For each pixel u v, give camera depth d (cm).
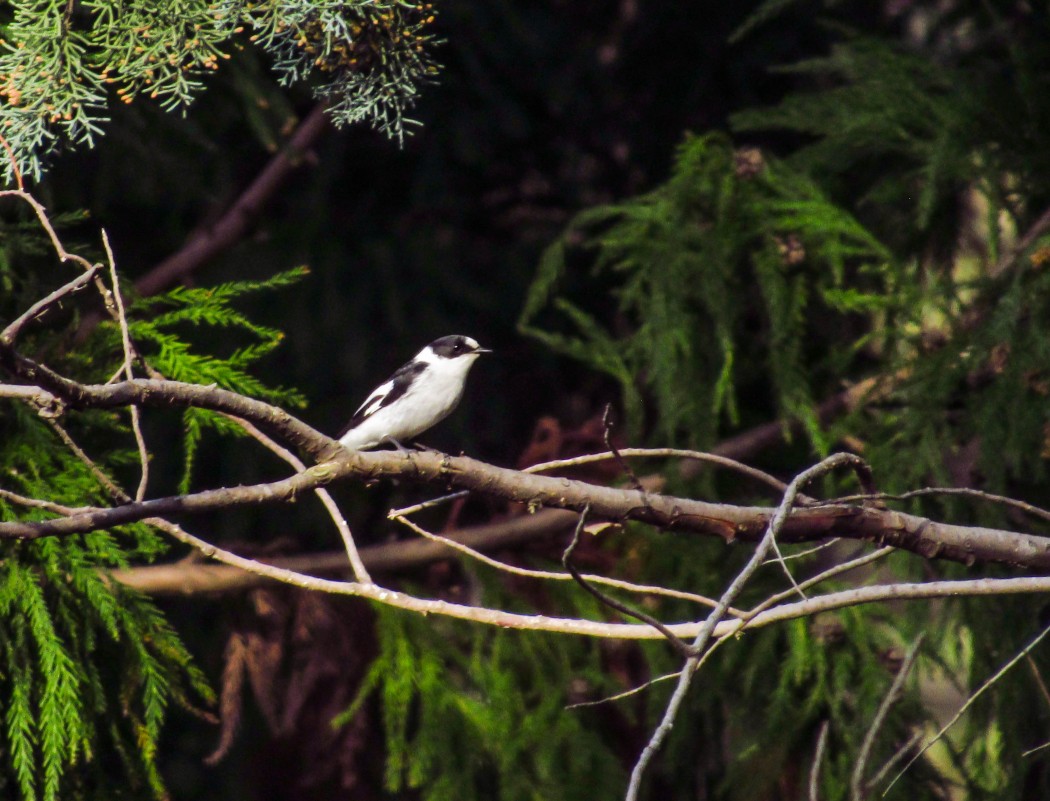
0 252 820
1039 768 927
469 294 1380
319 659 1050
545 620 589
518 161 1475
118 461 811
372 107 620
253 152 1366
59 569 755
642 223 1110
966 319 994
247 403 562
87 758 738
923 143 1062
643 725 1097
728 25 1427
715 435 1069
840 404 1073
